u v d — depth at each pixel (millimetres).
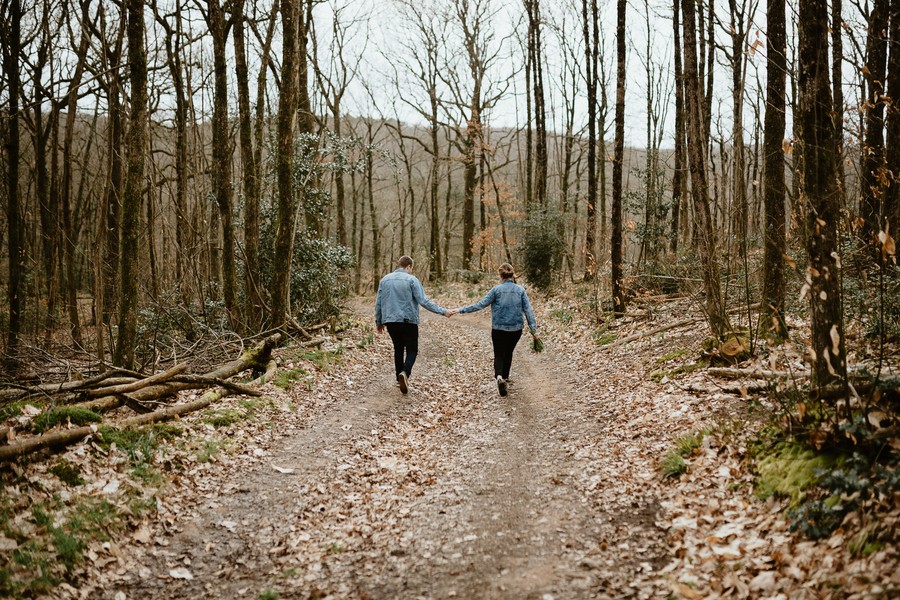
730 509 4332
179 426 6359
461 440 6988
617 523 4508
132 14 8164
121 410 6727
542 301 19828
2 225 15484
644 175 16609
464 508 5039
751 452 4859
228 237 11883
